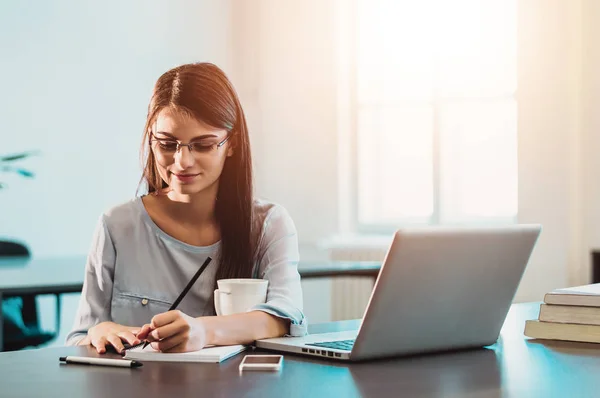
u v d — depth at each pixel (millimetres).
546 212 4812
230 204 1809
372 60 5332
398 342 1319
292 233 1876
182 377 1188
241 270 1827
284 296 1716
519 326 1706
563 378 1184
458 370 1240
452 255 1305
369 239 5227
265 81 5316
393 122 5316
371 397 1059
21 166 4473
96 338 1499
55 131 4613
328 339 1483
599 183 4703
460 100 5164
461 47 5152
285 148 5289
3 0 4422
